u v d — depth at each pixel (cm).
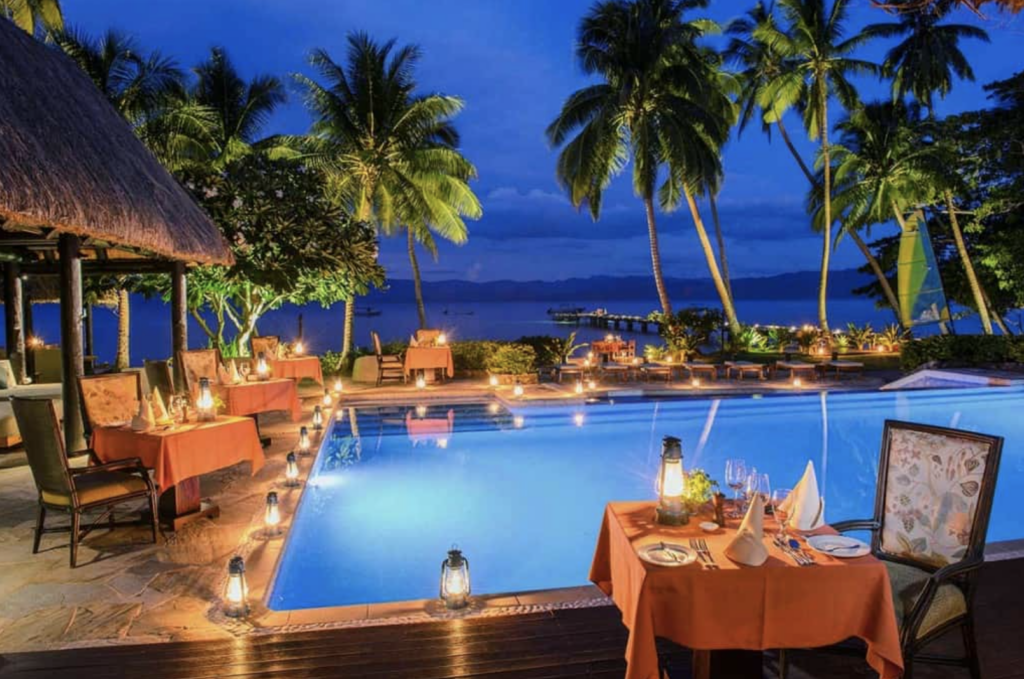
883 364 1822
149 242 718
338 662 342
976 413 1203
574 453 952
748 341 2248
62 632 378
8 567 475
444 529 653
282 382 881
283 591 508
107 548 514
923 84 2250
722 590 266
